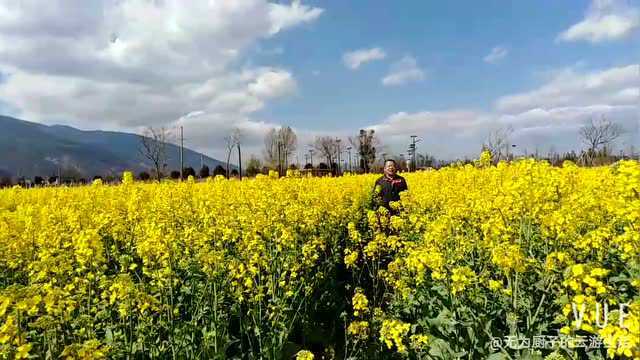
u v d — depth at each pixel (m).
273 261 6.61
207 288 5.80
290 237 7.01
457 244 6.75
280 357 5.51
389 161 12.30
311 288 6.65
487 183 11.48
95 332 5.09
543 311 5.02
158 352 4.88
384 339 5.12
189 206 10.66
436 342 5.27
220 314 5.50
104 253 7.46
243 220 8.22
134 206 9.61
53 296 4.02
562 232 5.79
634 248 4.98
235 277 6.00
